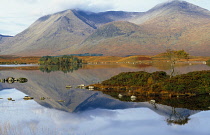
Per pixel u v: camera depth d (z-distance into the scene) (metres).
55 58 189.75
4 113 26.53
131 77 46.38
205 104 31.30
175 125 22.06
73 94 40.38
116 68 106.81
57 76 76.19
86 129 21.33
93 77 69.38
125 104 31.75
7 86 51.62
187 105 30.95
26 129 21.06
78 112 27.44
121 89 44.22
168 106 30.27
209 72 44.22
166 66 115.88
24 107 29.73
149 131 20.91
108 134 20.25
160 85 39.81
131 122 23.39
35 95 39.59
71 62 195.38
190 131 20.88
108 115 26.06
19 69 117.38
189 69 86.75
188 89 38.31
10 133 19.89
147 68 100.31
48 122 23.28
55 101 33.94
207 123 22.95
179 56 47.09
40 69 116.75
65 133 20.25
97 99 35.53
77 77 70.81
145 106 30.48
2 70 109.00
